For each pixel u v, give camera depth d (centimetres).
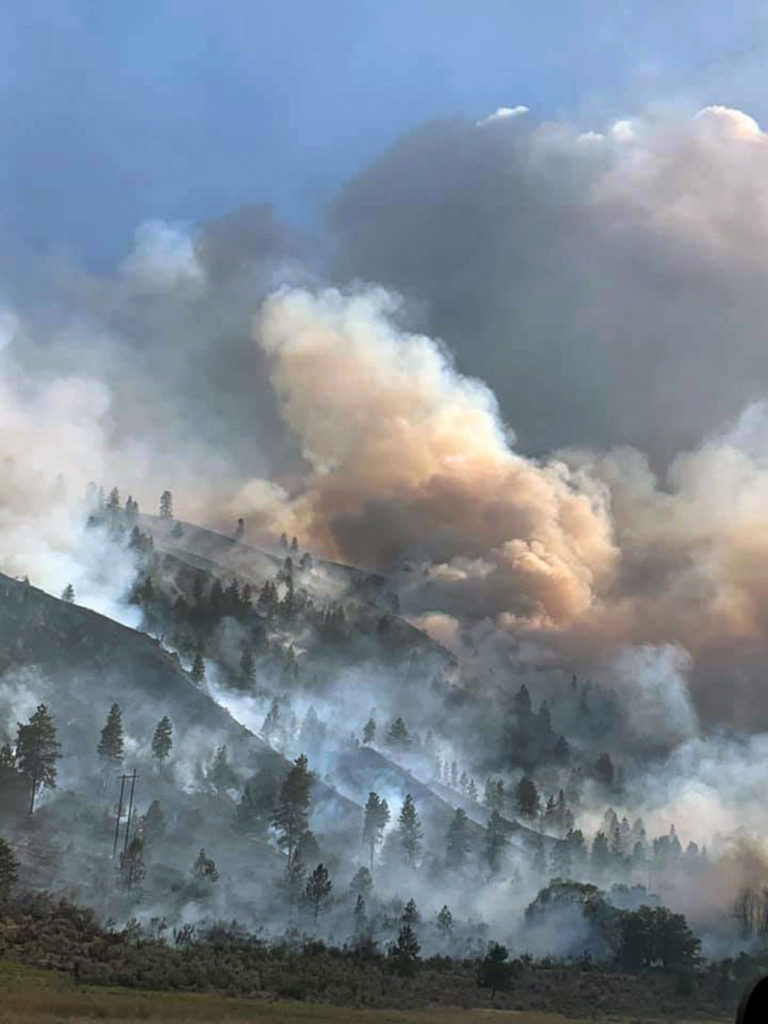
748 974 16338
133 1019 9388
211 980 13050
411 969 15688
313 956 16462
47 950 13625
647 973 16975
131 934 16088
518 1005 13825
